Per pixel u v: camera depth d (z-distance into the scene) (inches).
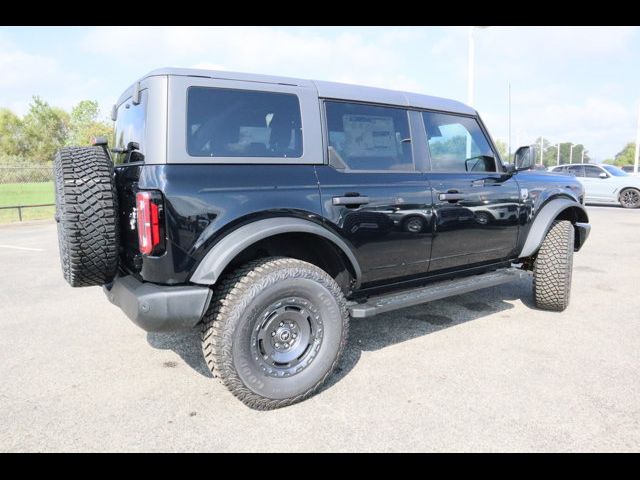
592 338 157.5
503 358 141.3
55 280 254.4
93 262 109.0
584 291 218.5
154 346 155.9
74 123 2539.4
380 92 143.2
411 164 146.1
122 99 140.1
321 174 124.0
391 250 137.4
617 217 528.1
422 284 154.6
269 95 119.3
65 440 101.7
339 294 121.3
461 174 157.1
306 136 123.8
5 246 376.8
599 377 127.9
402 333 163.9
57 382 129.4
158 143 103.7
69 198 106.0
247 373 107.8
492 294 215.9
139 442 100.7
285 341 114.5
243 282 108.3
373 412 111.3
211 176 107.0
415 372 132.3
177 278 104.8
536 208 178.1
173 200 102.3
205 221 105.4
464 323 174.4
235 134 113.0
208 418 110.0
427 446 97.9
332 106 130.5
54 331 171.2
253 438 101.7
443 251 151.5
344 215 125.5
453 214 151.3
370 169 135.6
